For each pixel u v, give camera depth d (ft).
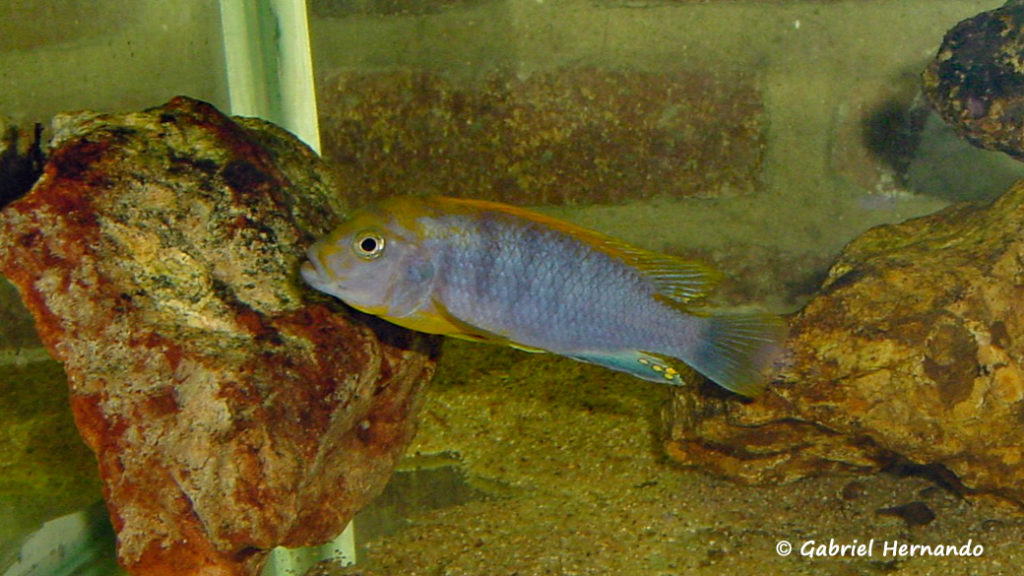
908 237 1.61
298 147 1.48
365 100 1.95
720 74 1.92
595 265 1.22
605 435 1.76
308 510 1.33
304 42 1.80
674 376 1.25
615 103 1.94
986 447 1.44
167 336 1.25
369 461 1.39
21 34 1.62
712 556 1.49
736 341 1.25
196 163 1.33
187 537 1.24
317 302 1.31
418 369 1.40
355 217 1.22
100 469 1.24
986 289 1.46
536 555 1.50
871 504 1.58
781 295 1.99
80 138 1.30
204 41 1.79
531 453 1.73
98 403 1.24
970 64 1.59
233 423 1.22
